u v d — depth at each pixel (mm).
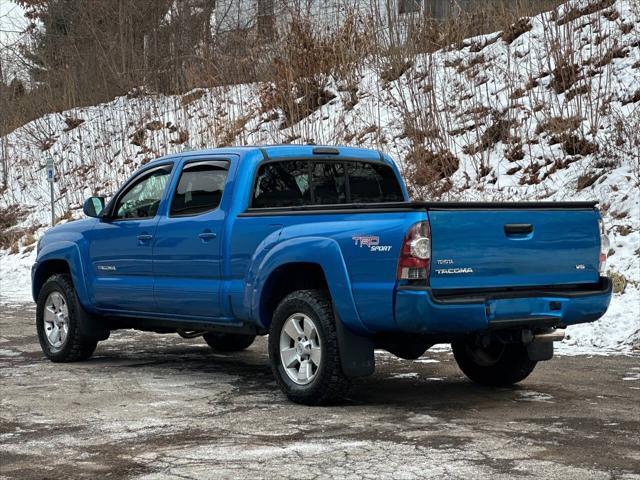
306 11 21797
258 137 21000
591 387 8016
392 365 9320
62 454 5801
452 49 19953
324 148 8484
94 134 27219
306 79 21062
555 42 17234
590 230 7418
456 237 6668
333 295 7000
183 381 8477
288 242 7348
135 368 9305
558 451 5723
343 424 6551
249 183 8039
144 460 5609
